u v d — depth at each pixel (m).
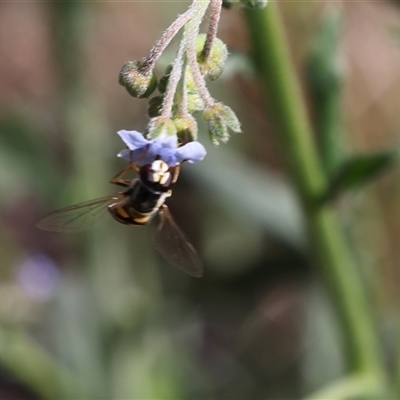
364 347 0.24
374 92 0.31
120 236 0.27
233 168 0.26
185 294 0.27
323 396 0.24
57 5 0.26
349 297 0.24
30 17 0.43
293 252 0.26
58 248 0.32
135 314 0.26
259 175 0.26
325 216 0.24
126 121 0.34
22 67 0.42
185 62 0.21
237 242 0.28
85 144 0.26
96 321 0.26
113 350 0.26
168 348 0.28
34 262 0.28
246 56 0.23
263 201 0.26
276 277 0.27
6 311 0.26
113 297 0.26
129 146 0.21
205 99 0.21
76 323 0.27
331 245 0.24
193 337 0.30
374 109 0.31
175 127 0.21
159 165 0.21
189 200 0.29
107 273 0.26
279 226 0.26
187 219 0.29
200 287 0.27
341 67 0.23
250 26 0.23
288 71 0.23
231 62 0.23
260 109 0.29
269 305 0.32
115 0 0.39
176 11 0.28
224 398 0.28
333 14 0.23
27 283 0.27
